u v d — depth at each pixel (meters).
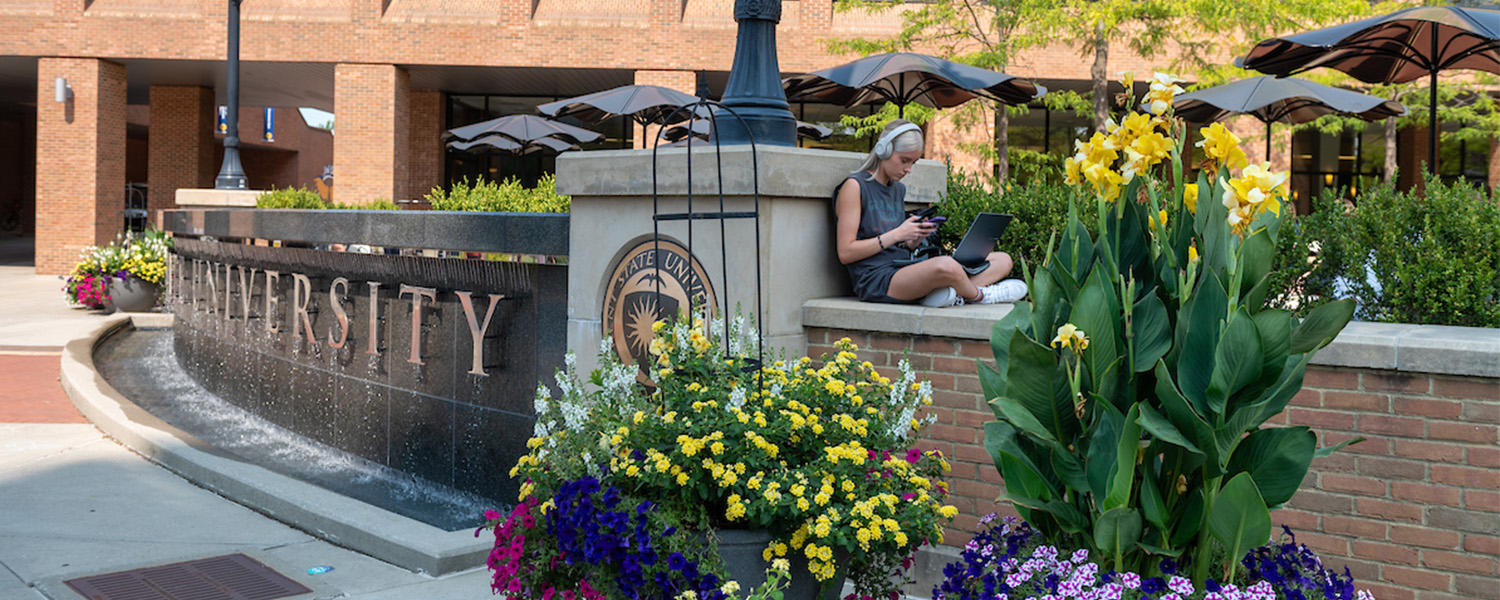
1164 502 3.29
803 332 5.27
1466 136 24.30
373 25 27.19
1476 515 3.90
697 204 5.22
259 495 6.27
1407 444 4.01
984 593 3.40
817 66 26.28
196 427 9.27
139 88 35.50
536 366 6.32
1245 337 2.91
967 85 12.39
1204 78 18.98
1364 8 16.97
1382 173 29.59
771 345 5.05
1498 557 3.87
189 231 11.51
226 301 10.22
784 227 5.13
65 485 6.75
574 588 3.77
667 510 3.71
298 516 5.94
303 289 8.62
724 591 3.39
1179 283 3.17
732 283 5.11
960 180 7.28
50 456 7.55
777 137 5.55
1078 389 3.18
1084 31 18.47
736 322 4.37
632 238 5.53
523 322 6.41
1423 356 3.94
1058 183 6.48
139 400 10.49
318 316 8.46
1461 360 3.88
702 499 3.79
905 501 3.88
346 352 8.03
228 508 6.32
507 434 6.55
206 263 11.08
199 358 11.34
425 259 7.16
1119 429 3.14
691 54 26.80
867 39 21.94
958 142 25.02
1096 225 6.03
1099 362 3.16
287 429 8.98
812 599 3.84
